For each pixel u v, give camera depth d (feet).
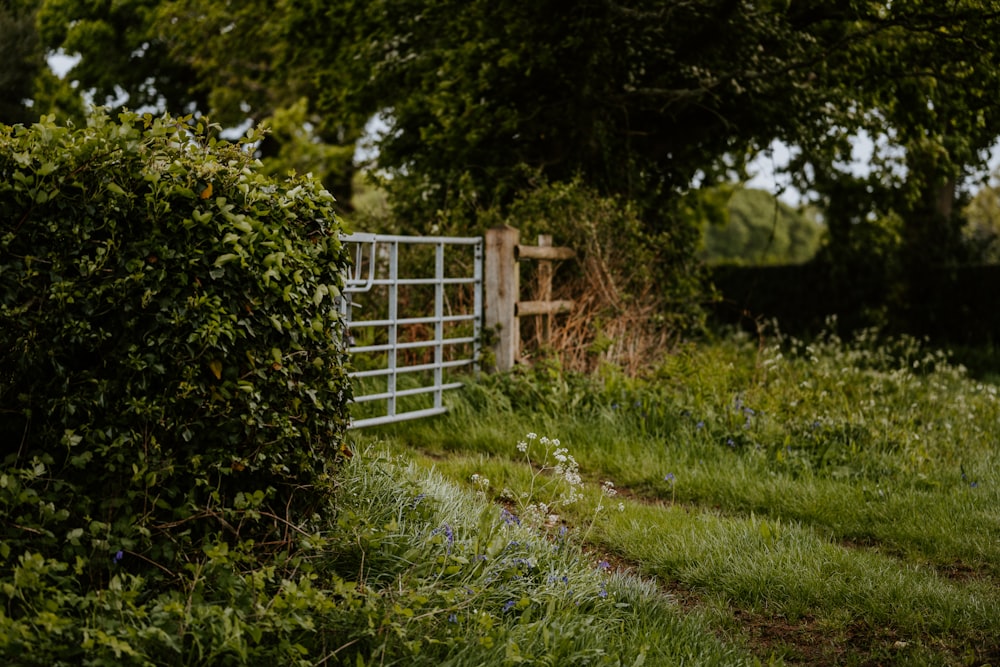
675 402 24.35
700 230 42.60
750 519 16.84
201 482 10.90
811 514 17.52
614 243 30.27
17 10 57.36
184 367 11.00
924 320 48.47
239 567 11.33
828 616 12.78
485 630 10.63
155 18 62.13
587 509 17.08
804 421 23.59
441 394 24.40
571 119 35.83
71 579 9.88
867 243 51.42
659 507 17.39
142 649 9.02
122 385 10.85
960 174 43.19
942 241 49.16
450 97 35.86
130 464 10.81
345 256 13.58
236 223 11.46
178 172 11.36
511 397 24.81
